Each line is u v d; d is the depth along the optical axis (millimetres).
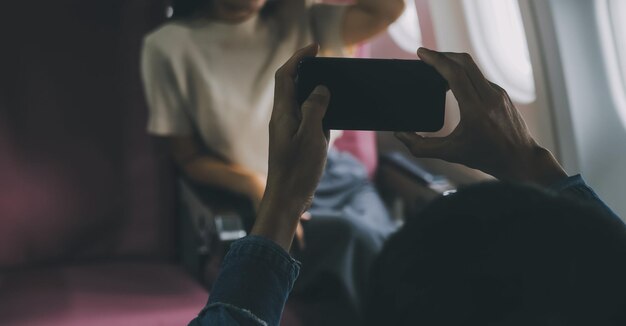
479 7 3135
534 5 2658
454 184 3285
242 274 674
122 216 2736
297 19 2668
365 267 2508
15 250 2637
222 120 2615
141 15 2742
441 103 997
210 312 660
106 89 2713
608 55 2686
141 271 2633
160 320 2242
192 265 2629
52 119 2666
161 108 2629
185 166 2639
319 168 774
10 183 2627
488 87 851
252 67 2643
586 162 2695
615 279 454
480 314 449
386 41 3957
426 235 471
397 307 465
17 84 2631
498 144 851
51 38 2660
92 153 2705
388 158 3182
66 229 2686
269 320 661
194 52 2609
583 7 2668
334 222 2529
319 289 2479
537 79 2719
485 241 460
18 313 2246
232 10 2594
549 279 448
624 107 2703
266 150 2676
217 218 2350
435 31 3227
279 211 744
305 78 995
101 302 2330
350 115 996
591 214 478
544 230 460
